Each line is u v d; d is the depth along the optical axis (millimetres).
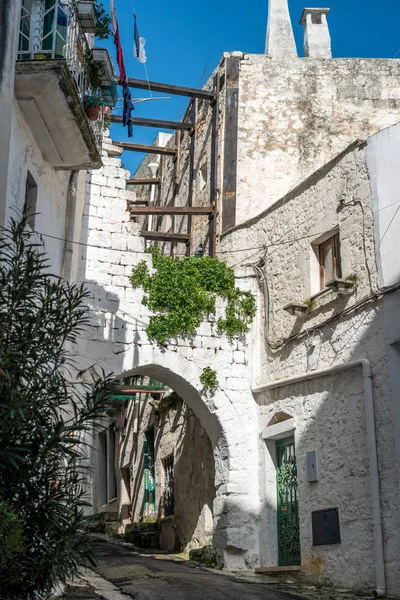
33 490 5684
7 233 8109
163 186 21953
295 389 12109
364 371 10234
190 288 13477
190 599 8484
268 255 13508
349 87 17141
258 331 13625
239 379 13492
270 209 13586
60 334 6160
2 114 7734
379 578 9406
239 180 16000
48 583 5680
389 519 9523
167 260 13703
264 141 16406
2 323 5793
